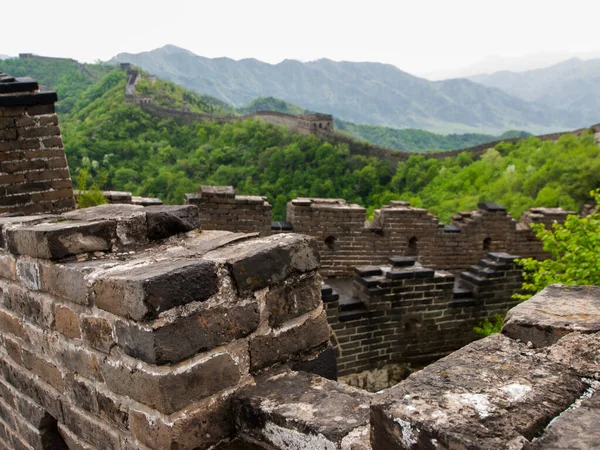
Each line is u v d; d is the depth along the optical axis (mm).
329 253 11703
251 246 2623
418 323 9211
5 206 5828
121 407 2379
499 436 1454
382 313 8852
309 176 47781
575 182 24672
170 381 2137
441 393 1689
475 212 12930
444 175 39219
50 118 5957
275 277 2539
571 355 1896
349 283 11383
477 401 1627
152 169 54750
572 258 7762
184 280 2139
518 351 1994
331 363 2922
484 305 9703
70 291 2463
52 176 6086
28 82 5766
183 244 2891
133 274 2184
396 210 11906
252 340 2490
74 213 3166
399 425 1593
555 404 1620
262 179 49844
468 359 1938
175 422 2176
